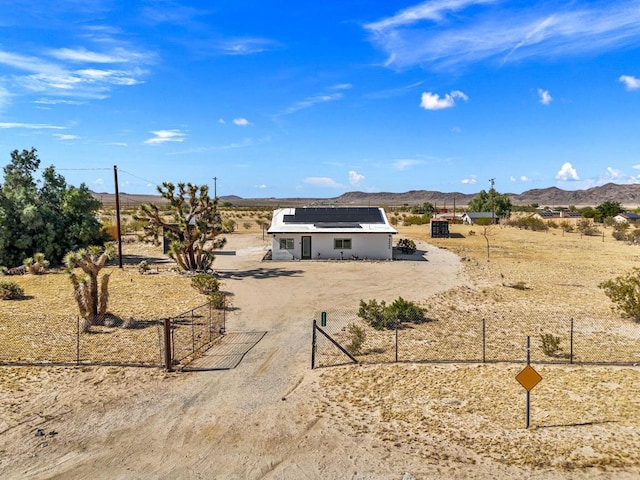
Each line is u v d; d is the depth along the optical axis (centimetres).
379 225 4378
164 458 1052
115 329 2006
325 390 1407
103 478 977
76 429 1175
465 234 6644
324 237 4162
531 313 2356
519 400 1330
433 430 1166
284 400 1343
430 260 4122
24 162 4241
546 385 1429
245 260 4162
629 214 9581
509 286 3025
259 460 1045
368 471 1000
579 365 1602
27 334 1906
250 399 1351
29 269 3347
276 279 3247
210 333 1889
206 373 1544
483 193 11869
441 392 1386
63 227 3956
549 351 1730
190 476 986
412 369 1567
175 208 3481
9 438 1125
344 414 1256
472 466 1011
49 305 2403
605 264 3962
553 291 2884
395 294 2789
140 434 1155
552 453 1052
